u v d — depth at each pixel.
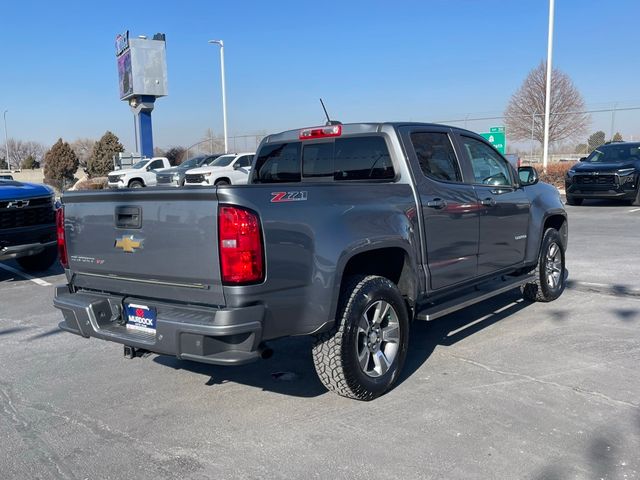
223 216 3.42
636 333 5.59
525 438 3.60
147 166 28.55
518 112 37.72
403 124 4.87
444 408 4.06
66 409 4.28
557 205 6.81
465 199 5.17
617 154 17.88
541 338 5.53
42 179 57.62
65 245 4.41
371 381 4.16
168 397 4.45
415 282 4.60
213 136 43.44
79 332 4.23
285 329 3.70
